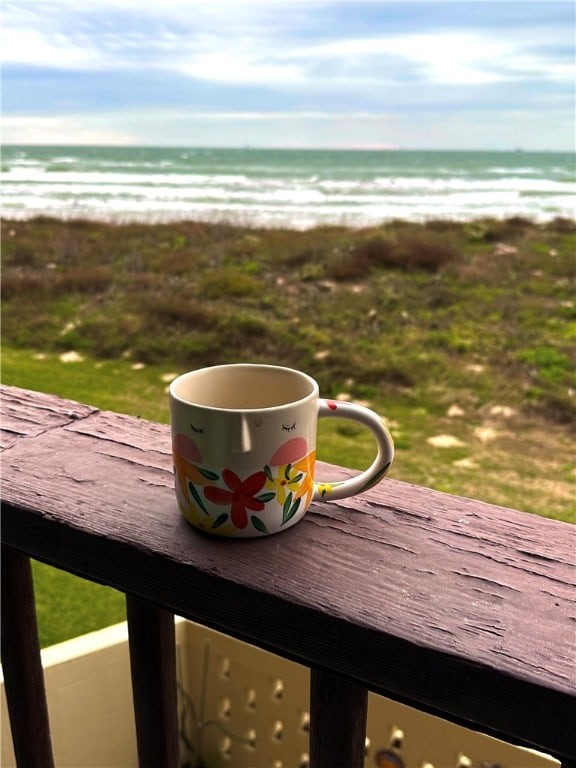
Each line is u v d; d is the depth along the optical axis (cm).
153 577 47
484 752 93
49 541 52
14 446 62
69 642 105
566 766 36
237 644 110
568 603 41
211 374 52
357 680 41
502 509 52
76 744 104
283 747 112
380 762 102
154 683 52
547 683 35
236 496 45
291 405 44
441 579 43
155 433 65
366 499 53
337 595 42
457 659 37
